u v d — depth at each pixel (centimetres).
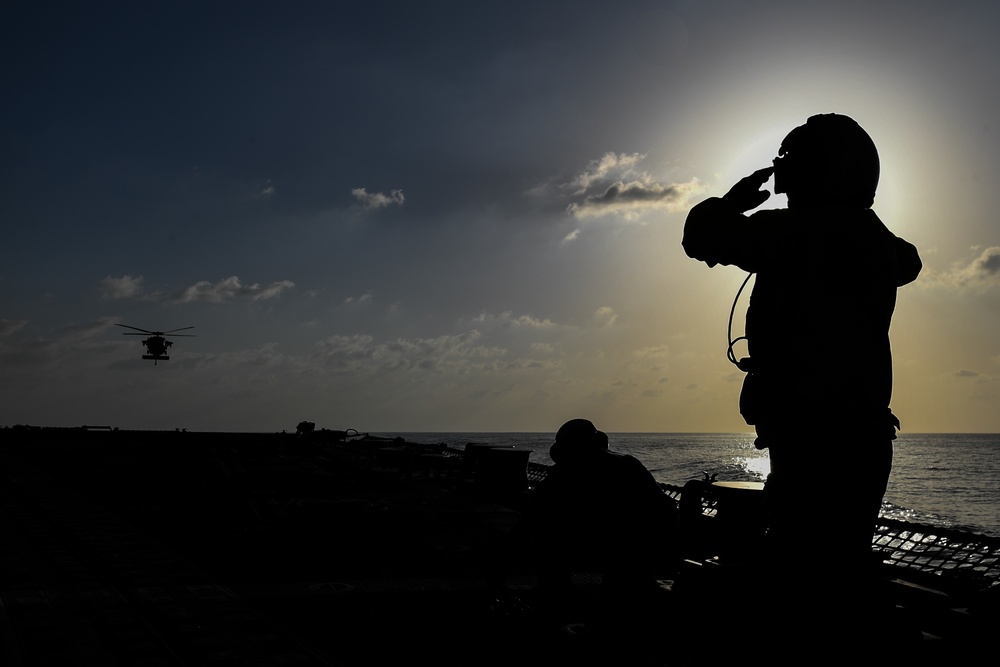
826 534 252
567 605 554
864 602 247
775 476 264
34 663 579
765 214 264
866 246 259
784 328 260
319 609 750
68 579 846
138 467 2141
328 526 1268
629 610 506
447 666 579
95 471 2008
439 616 725
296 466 2284
